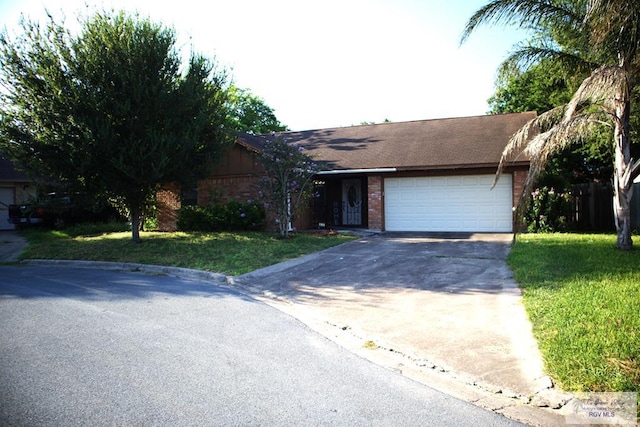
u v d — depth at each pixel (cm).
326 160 1788
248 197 1719
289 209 1493
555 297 636
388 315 641
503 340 516
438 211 1655
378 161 1697
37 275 1045
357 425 343
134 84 1255
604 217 1647
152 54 1309
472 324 578
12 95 1266
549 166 1906
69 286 893
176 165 1342
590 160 2234
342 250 1222
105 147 1235
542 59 1140
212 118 1431
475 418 356
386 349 519
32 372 439
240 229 1688
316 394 397
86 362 467
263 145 1819
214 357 486
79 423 341
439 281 826
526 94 2500
